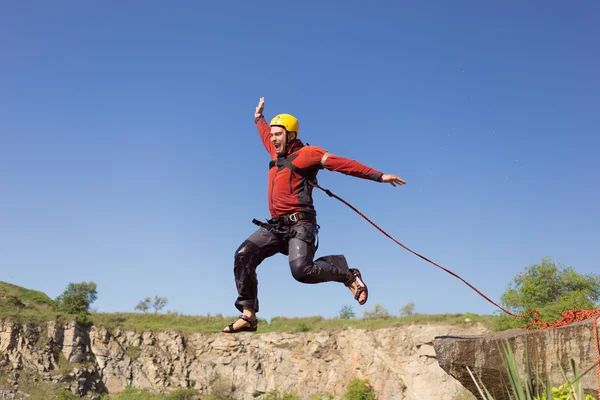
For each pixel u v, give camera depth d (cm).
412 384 5722
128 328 6650
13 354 5772
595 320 681
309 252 646
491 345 703
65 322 6269
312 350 6397
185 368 6494
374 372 5962
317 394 6116
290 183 655
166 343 6631
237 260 655
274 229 653
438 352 721
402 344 5959
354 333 6319
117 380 6194
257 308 668
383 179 628
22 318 6056
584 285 3631
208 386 6397
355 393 5766
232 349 6631
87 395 5878
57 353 6053
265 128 741
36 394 5506
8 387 5434
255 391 6350
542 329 716
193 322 7319
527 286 3678
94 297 6906
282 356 6475
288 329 6781
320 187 671
